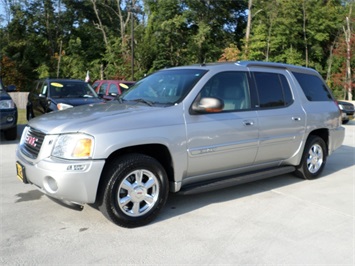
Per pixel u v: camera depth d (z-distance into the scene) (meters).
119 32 44.56
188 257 3.53
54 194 3.85
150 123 4.15
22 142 4.59
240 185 5.91
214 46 39.34
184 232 4.07
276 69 5.78
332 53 40.38
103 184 3.94
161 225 4.25
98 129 3.86
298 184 6.03
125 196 4.07
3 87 9.97
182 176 4.49
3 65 34.44
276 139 5.41
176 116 4.37
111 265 3.36
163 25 36.91
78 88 11.16
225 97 4.89
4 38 40.97
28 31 42.81
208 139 4.59
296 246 3.80
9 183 5.73
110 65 37.28
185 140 4.38
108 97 10.95
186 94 4.55
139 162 4.08
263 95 5.38
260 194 5.46
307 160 6.15
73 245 3.71
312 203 5.11
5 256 3.46
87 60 40.94
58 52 42.50
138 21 42.50
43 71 38.34
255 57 36.84
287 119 5.59
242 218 4.51
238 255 3.59
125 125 4.00
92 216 4.44
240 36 43.19
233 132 4.83
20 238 3.84
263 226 4.29
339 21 40.12
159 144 4.22
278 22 37.38
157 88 5.01
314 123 6.08
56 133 3.93
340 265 3.44
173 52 38.81
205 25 38.66
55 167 3.77
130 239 3.87
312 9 39.00
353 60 37.62
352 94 39.56
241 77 5.18
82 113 4.36
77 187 3.78
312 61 40.78
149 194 4.25
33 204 4.81
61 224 4.20
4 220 4.29
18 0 42.22
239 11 42.81
